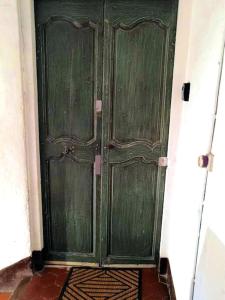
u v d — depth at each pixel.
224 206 1.08
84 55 1.93
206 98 1.38
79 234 2.25
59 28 1.89
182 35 1.82
